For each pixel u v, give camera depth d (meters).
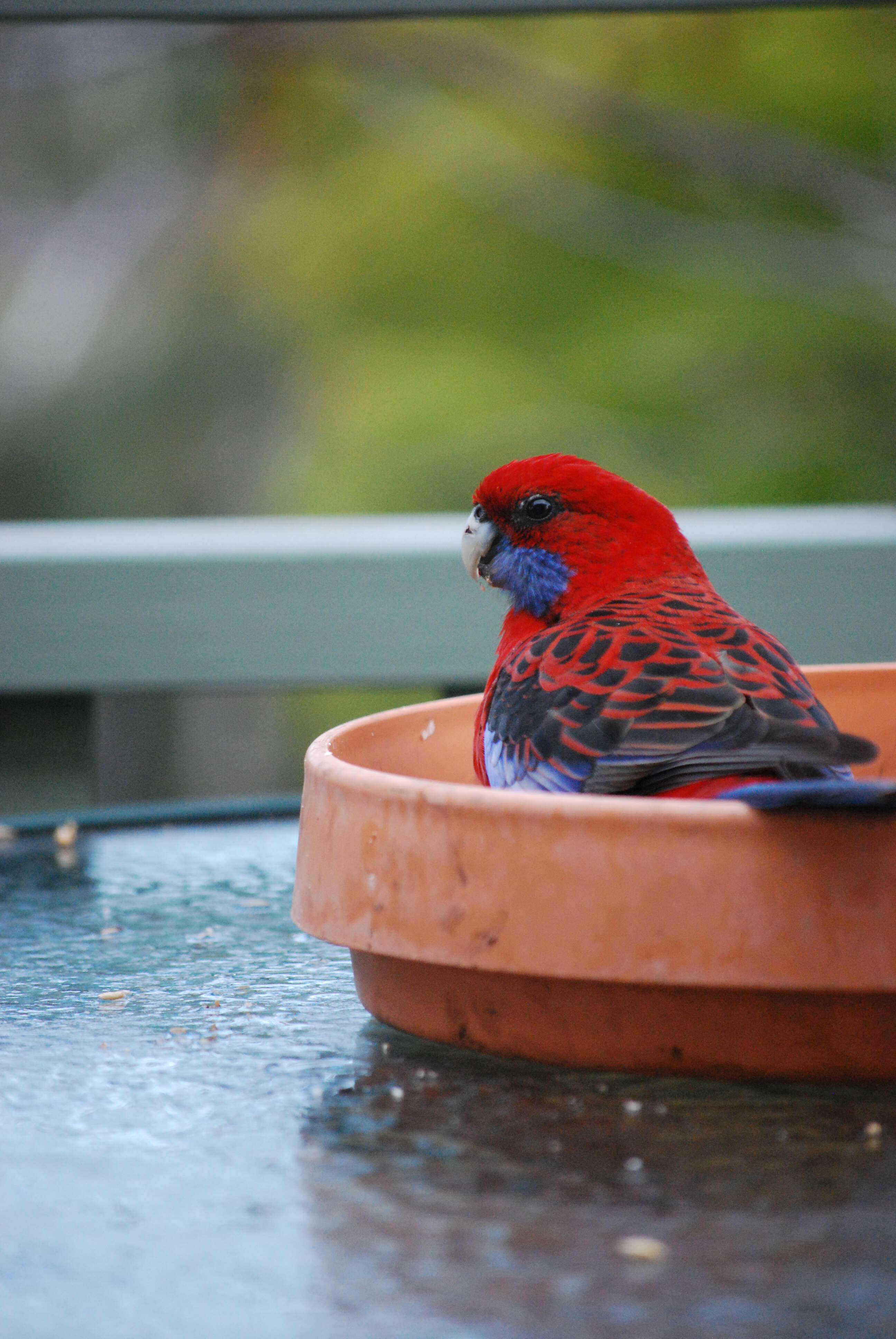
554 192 18.22
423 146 18.81
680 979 3.20
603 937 3.24
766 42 17.59
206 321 21.70
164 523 8.82
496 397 17.33
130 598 7.95
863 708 5.21
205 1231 2.69
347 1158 2.98
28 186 22.59
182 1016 3.88
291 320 20.19
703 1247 2.59
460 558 7.95
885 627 7.97
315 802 3.71
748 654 4.31
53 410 22.23
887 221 17.50
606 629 4.45
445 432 17.22
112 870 5.59
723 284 17.77
